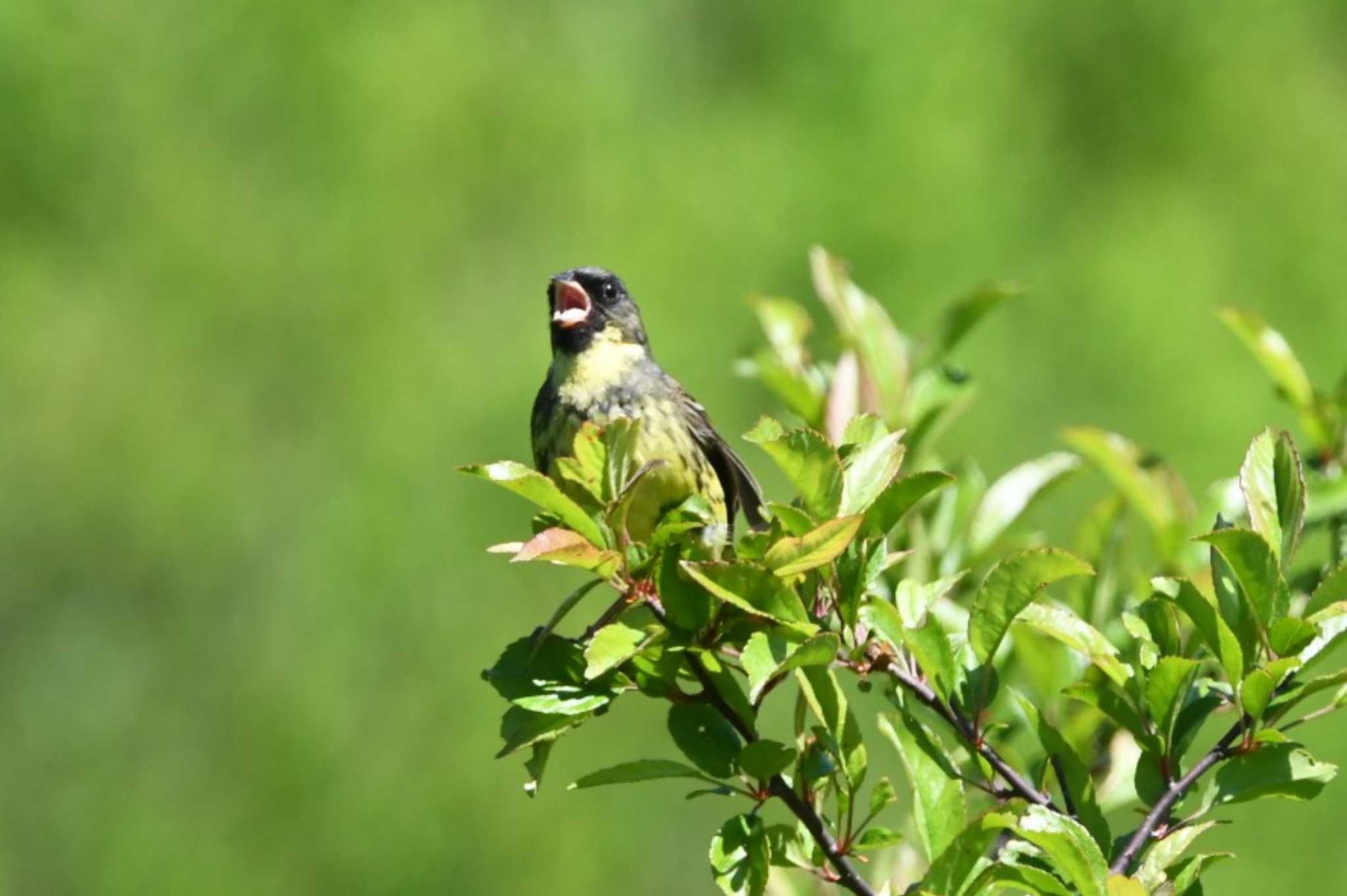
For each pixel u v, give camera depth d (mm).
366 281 16094
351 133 16484
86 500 16031
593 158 16500
